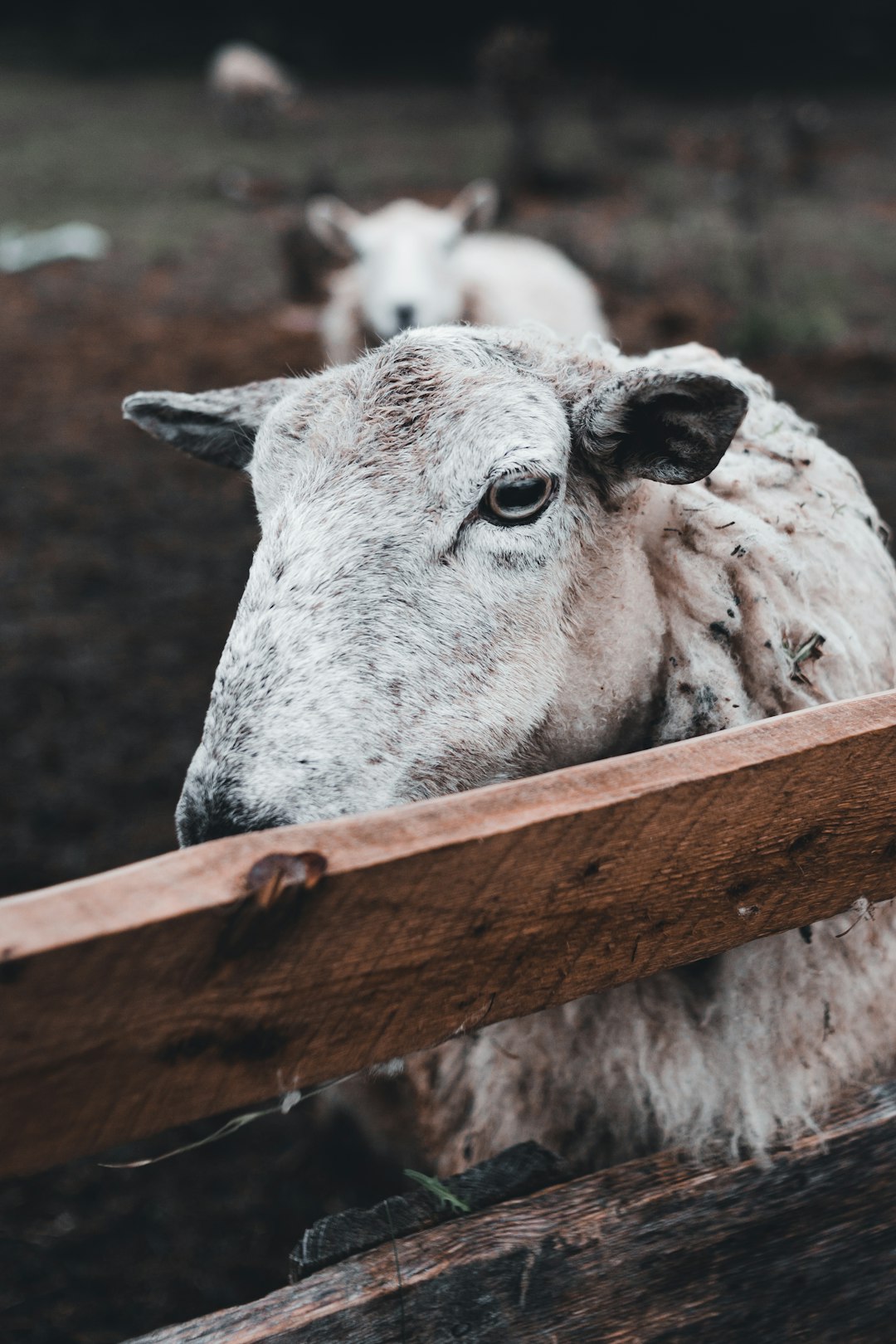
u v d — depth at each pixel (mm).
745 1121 1646
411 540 1581
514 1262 1300
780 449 1968
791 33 30594
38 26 32406
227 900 916
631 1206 1368
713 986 1711
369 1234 1332
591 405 1658
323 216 8195
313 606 1546
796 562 1810
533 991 1151
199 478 7301
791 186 16531
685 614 1784
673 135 20797
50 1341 2484
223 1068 983
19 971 847
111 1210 2818
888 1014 1806
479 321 6969
